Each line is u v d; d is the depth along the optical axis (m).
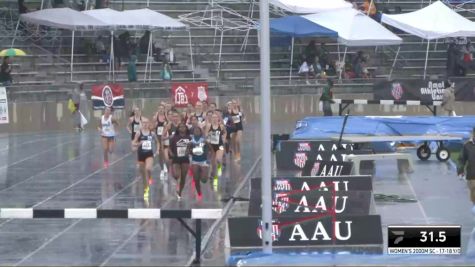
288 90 130.88
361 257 41.81
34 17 120.12
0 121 110.12
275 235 46.62
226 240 47.66
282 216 47.66
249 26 134.12
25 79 120.31
